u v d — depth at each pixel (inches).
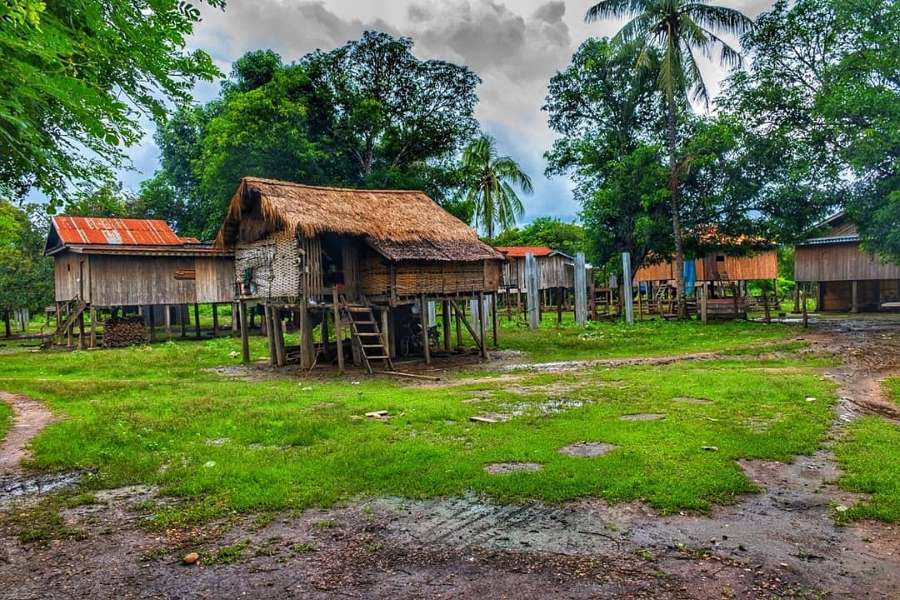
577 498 244.7
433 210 893.8
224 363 853.8
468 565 192.5
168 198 1859.0
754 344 841.5
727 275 1615.4
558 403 451.2
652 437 327.6
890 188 877.8
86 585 185.3
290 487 264.7
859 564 187.3
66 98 225.3
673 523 219.8
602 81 1279.5
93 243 1185.4
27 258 1496.1
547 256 1653.5
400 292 766.5
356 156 1379.2
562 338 1000.2
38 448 344.2
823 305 1560.0
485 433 351.3
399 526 224.1
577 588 176.1
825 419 369.4
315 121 1296.8
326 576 187.8
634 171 1192.8
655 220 1224.8
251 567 194.9
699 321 1222.3
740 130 1109.1
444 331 904.3
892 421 368.5
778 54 1055.6
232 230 872.3
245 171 1184.2
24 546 215.3
